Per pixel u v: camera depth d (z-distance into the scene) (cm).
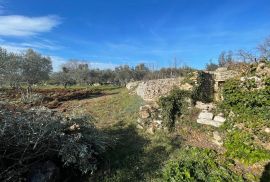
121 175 800
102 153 919
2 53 2153
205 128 1080
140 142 1040
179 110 1195
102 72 5962
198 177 766
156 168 834
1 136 663
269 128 935
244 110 1027
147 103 1386
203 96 1276
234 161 868
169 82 1435
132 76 5194
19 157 734
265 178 766
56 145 786
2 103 879
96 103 1867
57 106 1823
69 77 5112
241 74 1162
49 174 702
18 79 2452
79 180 796
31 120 758
